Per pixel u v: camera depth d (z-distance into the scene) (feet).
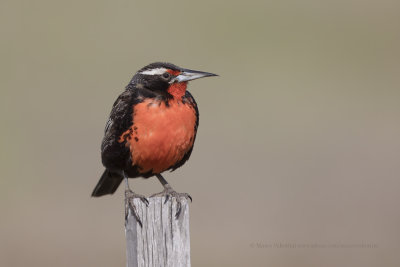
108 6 78.74
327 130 51.83
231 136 50.47
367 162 46.78
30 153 48.91
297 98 57.52
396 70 65.10
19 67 63.10
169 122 20.56
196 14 77.15
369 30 74.95
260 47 69.62
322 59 67.05
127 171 21.61
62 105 55.62
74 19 74.74
